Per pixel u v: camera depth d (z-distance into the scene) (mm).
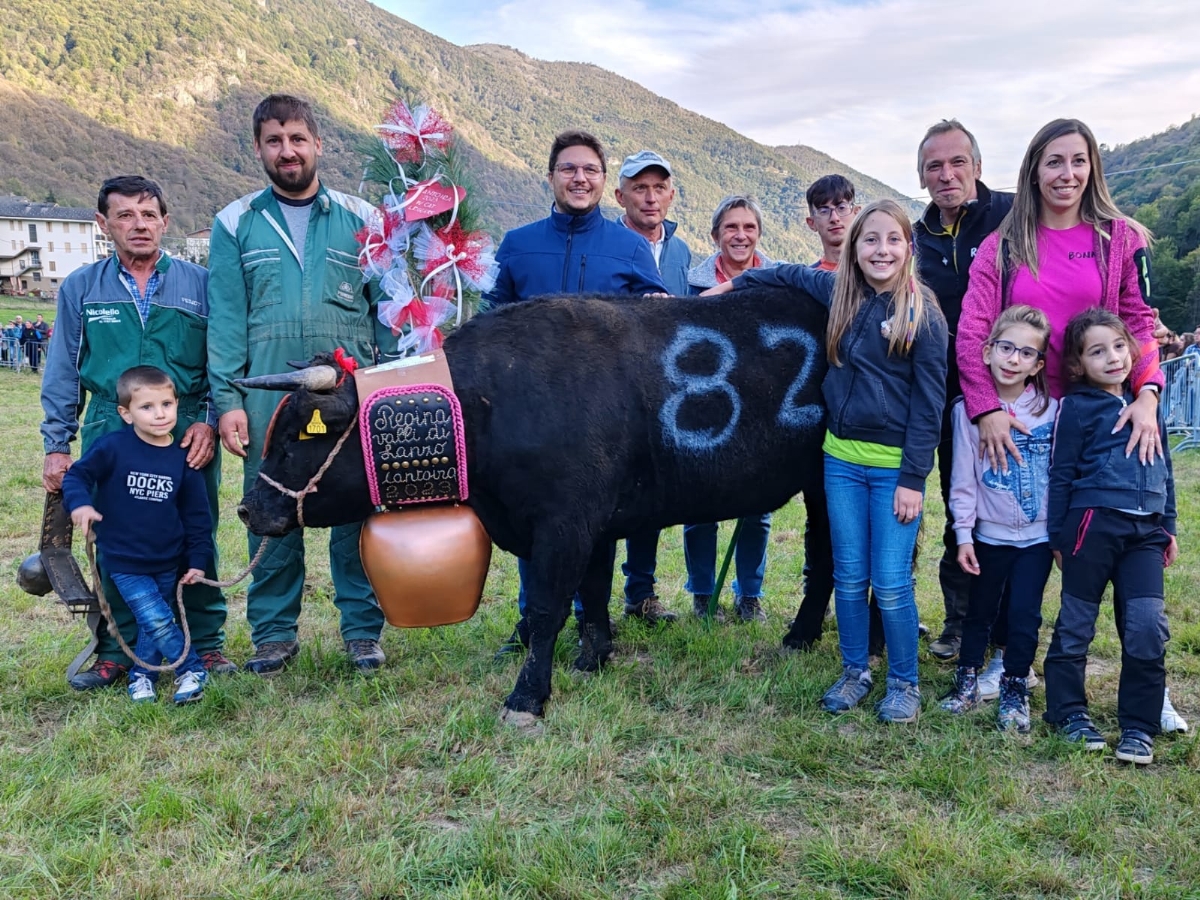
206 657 4047
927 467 3436
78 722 3449
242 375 4012
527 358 3518
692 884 2471
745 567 4902
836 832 2695
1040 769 3148
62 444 3826
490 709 3574
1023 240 3549
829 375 3621
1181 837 2650
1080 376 3361
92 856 2557
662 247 5246
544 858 2555
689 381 3652
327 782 3039
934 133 3982
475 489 3580
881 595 3535
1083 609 3338
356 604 4164
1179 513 7199
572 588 3549
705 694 3715
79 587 3682
